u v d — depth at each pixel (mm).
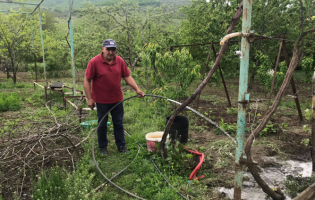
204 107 7477
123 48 16172
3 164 3668
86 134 4836
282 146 4465
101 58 3811
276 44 9992
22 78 17406
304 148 4348
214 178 3348
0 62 16172
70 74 20047
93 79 3918
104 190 2902
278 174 3523
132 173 3512
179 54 6555
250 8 2080
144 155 3793
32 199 2764
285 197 2900
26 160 3844
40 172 3514
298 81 12984
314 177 2973
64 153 4121
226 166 3713
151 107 6879
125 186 3160
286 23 10008
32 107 7711
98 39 15539
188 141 4766
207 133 5238
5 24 13703
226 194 3006
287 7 10156
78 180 2990
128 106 7363
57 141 4562
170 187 3053
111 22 16281
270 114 2416
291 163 3865
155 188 3088
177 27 18328
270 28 10117
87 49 15484
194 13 13812
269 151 4250
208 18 12945
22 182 3131
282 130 5172
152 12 16438
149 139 4062
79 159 3900
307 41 9391
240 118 2258
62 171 3531
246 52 2133
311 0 7121
